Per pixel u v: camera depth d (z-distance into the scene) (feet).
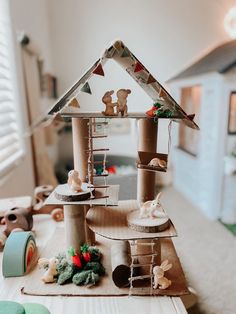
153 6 9.32
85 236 2.33
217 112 6.44
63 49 9.70
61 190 2.14
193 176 8.14
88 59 9.80
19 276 2.23
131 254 2.19
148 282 2.11
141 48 9.59
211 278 4.76
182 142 9.20
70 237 2.24
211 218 7.05
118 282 2.07
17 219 2.80
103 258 2.42
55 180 7.44
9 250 2.27
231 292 4.42
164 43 9.59
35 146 6.35
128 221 2.03
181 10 9.38
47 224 3.16
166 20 9.43
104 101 1.99
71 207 2.16
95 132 2.23
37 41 7.48
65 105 2.05
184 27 9.52
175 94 8.77
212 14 9.49
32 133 6.22
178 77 8.41
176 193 9.02
